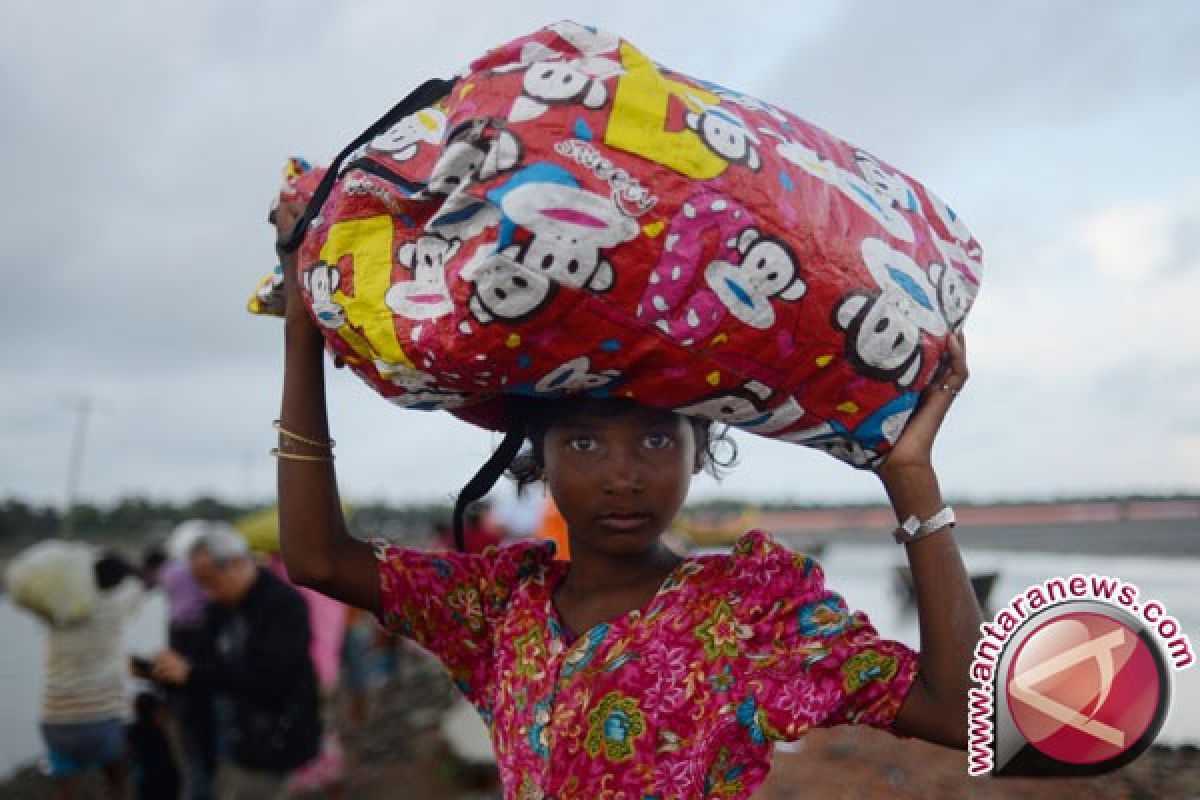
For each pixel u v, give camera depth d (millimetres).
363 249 1549
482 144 1395
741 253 1387
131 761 5383
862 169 1616
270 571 4453
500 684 1710
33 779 8898
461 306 1403
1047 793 4504
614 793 1521
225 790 4422
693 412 1527
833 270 1431
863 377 1474
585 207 1336
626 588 1690
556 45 1431
